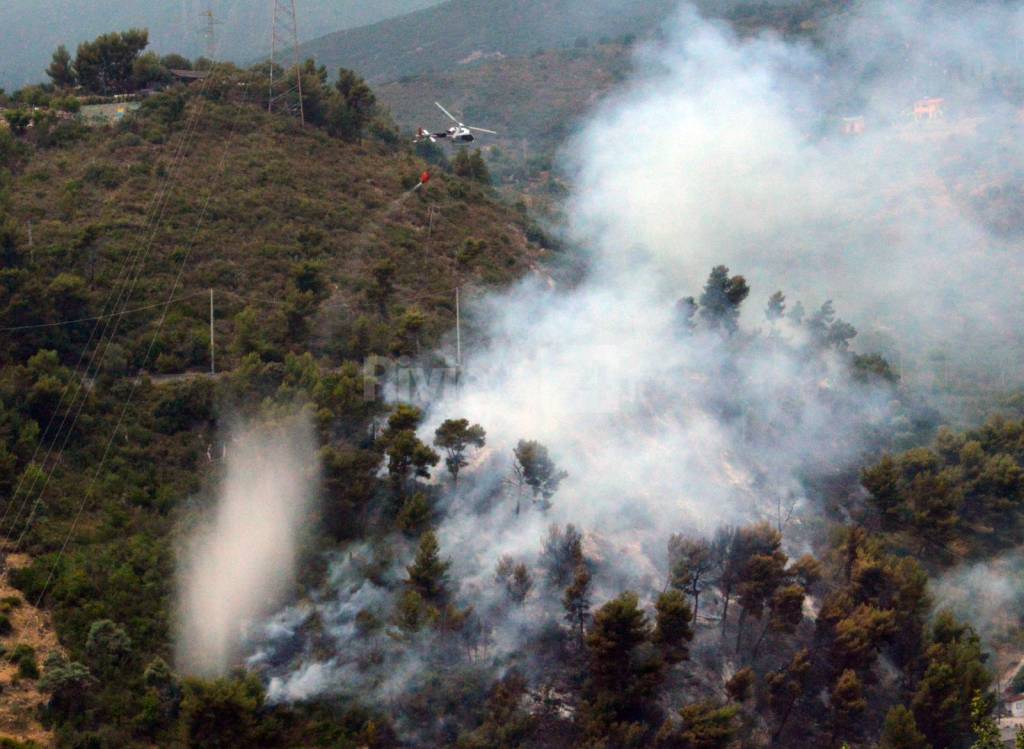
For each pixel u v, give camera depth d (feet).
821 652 230.68
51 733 176.45
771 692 216.74
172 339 282.15
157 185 363.56
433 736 199.21
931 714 213.46
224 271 320.91
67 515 220.64
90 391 254.27
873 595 236.43
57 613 196.85
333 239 355.77
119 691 186.60
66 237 315.17
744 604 227.40
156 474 239.91
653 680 203.41
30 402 238.07
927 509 267.18
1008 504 281.74
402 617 207.31
